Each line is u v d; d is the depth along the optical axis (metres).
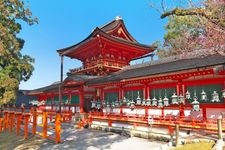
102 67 34.53
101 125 24.83
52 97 41.84
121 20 40.12
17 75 28.03
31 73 29.92
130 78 23.08
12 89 25.97
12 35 26.20
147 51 38.03
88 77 32.88
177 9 9.22
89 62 38.19
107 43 33.91
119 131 22.20
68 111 33.03
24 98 53.41
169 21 36.44
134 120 22.08
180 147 14.28
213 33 9.69
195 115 19.14
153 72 21.08
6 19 25.41
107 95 29.81
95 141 19.47
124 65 37.41
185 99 20.08
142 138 19.62
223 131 15.78
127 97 26.30
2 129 29.61
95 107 30.52
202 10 8.92
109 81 26.09
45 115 21.36
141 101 24.05
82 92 32.03
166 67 21.92
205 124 16.94
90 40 33.72
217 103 17.72
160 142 17.58
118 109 27.50
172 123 18.70
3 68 26.83
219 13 8.84
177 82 20.44
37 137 21.92
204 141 14.42
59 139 19.33
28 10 26.94
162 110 22.06
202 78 18.83
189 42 13.37
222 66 15.57
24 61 29.02
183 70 17.98
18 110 36.25
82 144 18.56
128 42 35.12
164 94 21.94
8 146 20.88
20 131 26.31
